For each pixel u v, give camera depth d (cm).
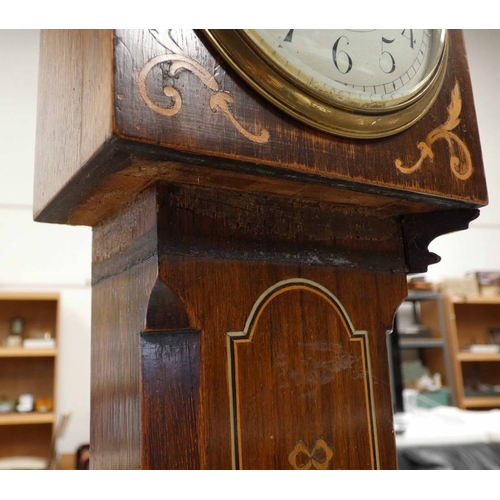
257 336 63
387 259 76
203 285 60
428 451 203
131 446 59
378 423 70
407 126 66
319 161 59
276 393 63
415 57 69
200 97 52
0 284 309
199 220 61
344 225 73
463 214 75
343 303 70
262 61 55
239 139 54
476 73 386
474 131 75
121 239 67
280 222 67
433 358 396
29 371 305
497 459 202
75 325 317
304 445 63
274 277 65
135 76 50
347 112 60
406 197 68
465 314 416
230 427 59
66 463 289
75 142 59
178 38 52
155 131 49
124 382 62
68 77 63
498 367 412
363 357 70
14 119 309
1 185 311
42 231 319
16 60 307
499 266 415
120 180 58
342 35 63
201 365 59
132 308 62
